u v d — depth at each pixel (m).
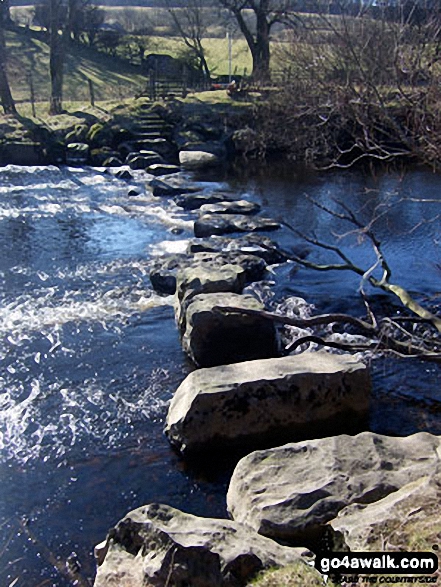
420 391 7.66
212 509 5.75
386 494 5.02
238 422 6.51
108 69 34.12
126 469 6.29
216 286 9.04
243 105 25.16
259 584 4.00
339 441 5.65
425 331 9.09
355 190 17.83
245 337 8.15
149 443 6.67
